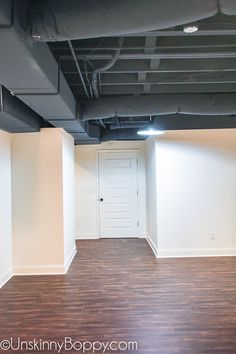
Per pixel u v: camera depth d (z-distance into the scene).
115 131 6.58
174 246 5.52
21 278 4.52
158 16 1.52
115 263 5.20
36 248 4.71
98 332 2.92
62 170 4.71
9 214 4.62
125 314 3.28
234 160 5.48
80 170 7.18
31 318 3.22
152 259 5.39
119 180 7.20
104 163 7.20
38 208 4.70
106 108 3.90
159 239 5.52
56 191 4.70
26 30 1.66
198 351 2.59
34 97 2.72
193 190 5.49
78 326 3.04
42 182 4.70
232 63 3.25
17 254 4.71
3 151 4.41
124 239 7.10
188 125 5.52
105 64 3.01
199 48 2.79
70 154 5.44
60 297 3.77
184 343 2.71
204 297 3.70
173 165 5.48
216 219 5.52
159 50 2.80
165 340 2.76
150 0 1.44
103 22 1.58
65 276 4.57
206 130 5.46
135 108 3.86
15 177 4.70
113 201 7.20
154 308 3.41
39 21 1.62
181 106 3.82
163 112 3.87
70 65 3.16
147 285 4.13
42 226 4.71
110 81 3.60
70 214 5.41
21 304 3.58
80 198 7.18
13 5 1.50
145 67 3.24
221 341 2.73
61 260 4.71
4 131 4.43
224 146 5.47
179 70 3.26
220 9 1.48
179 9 1.47
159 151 5.48
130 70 3.24
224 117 5.49
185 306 3.45
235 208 5.51
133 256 5.62
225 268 4.81
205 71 3.33
